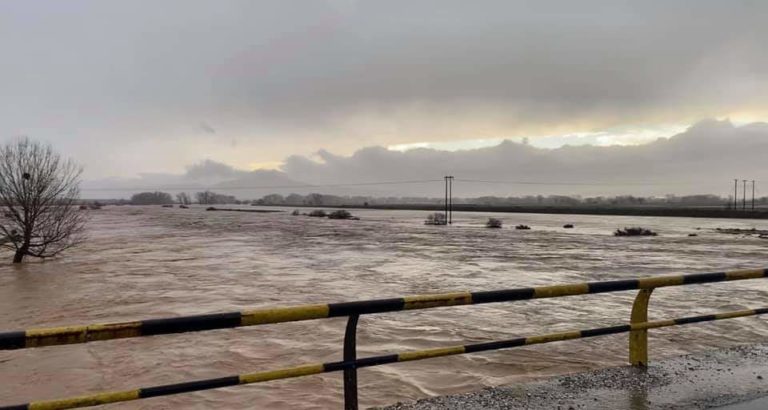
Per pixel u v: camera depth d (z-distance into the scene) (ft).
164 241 156.76
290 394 25.18
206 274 78.79
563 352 32.07
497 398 12.89
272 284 67.56
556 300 53.06
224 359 31.91
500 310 47.47
